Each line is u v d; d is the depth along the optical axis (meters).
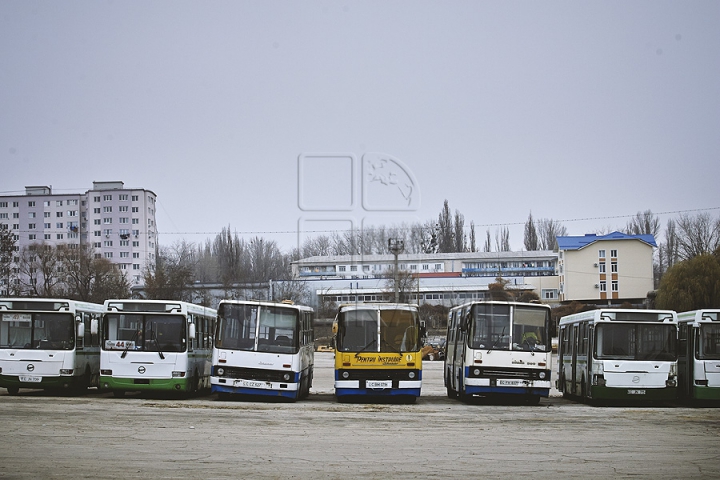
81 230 117.06
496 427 17.81
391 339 24.64
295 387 24.98
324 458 12.95
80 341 26.33
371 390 24.34
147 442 14.34
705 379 25.19
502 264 96.44
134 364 25.05
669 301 62.09
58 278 81.44
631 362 24.98
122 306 25.41
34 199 117.94
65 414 18.78
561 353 31.86
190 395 28.34
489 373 24.67
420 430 17.06
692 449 14.45
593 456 13.53
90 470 11.49
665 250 96.50
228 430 16.38
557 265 94.88
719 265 62.06
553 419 19.86
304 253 58.84
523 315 25.14
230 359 24.81
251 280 63.12
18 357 25.39
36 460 12.26
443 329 74.25
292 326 25.41
